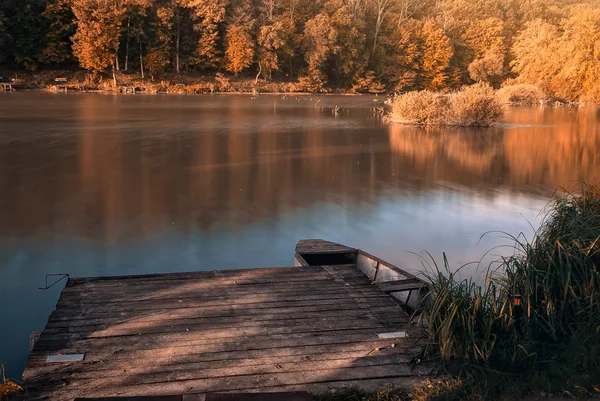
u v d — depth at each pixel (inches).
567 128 1195.3
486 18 2984.7
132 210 462.9
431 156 785.6
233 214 459.2
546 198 544.1
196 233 406.9
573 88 2127.2
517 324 202.4
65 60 2257.6
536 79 2229.3
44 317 270.1
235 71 2455.7
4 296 293.6
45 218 434.3
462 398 171.5
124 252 363.6
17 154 692.7
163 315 226.7
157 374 179.8
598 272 210.8
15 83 2018.9
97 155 703.1
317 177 616.1
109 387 171.5
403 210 486.3
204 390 170.9
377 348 201.0
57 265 339.3
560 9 3262.8
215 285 264.2
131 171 615.5
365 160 733.9
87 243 379.9
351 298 250.5
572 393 173.5
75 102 1520.7
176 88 2193.7
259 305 239.8
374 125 1177.4
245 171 634.8
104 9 2119.8
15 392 167.9
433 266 348.5
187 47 2464.3
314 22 2561.5
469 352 188.4
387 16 2822.3
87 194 510.6
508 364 185.6
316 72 2556.6
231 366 186.1
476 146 897.5
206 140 867.4
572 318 205.8
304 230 420.5
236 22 2417.6
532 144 933.8
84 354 191.8
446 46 2760.8
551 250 217.0
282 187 561.9
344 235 411.5
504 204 516.1
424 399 167.0
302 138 932.0
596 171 699.4
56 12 2148.1
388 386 174.6
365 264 316.8
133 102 1599.4
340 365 188.4
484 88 1477.6
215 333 210.8
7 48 2118.6
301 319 225.8
